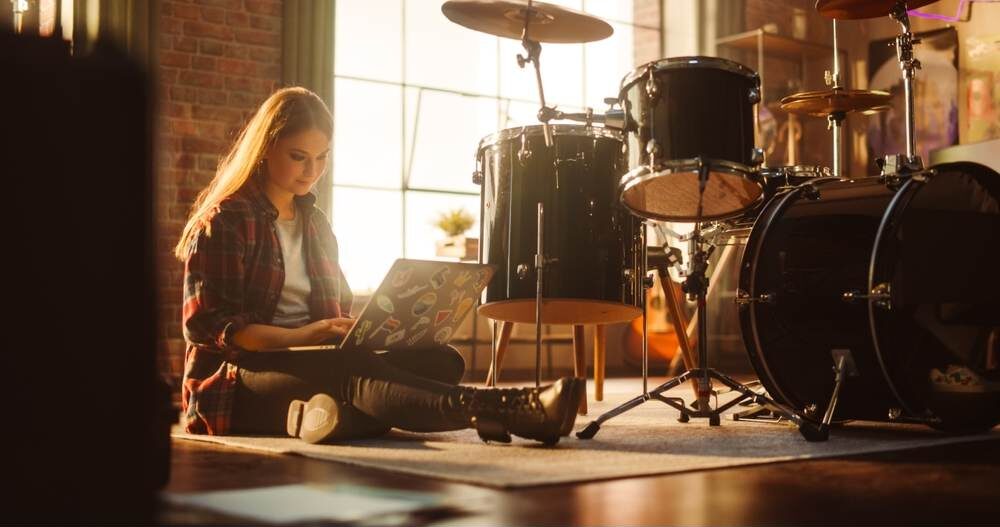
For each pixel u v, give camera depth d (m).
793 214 2.42
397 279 2.07
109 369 1.00
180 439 2.27
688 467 1.74
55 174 0.97
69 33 4.14
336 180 5.20
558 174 2.66
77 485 0.99
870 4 2.92
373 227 5.30
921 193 2.33
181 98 4.60
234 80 4.72
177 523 1.24
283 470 1.74
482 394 2.02
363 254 5.27
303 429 2.16
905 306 2.24
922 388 2.28
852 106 3.34
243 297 2.35
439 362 2.33
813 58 6.74
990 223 2.39
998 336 2.41
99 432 1.00
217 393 2.33
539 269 2.61
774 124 6.56
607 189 2.69
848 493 1.51
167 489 1.51
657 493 1.50
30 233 0.96
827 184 2.45
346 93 5.24
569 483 1.57
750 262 2.44
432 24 5.50
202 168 4.63
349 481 1.60
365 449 2.02
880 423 2.60
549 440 2.01
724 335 6.27
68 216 0.98
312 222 2.55
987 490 1.54
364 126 5.29
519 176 2.69
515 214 2.69
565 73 6.04
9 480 0.96
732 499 1.45
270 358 2.28
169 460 1.50
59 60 0.97
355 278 5.24
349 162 5.24
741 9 6.54
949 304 2.33
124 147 1.00
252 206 2.39
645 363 3.14
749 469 1.77
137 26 4.30
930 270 2.27
